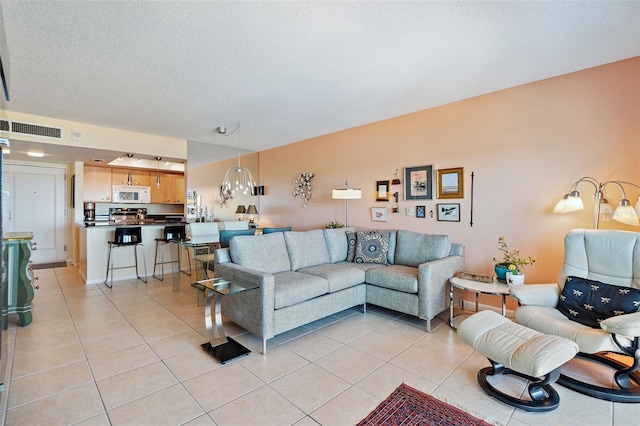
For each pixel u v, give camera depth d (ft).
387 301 10.72
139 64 8.80
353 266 12.05
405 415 5.85
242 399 6.34
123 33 7.27
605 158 9.25
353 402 6.25
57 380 6.98
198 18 6.73
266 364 7.77
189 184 19.04
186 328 9.99
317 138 18.11
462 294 11.64
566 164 9.92
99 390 6.63
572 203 8.96
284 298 8.72
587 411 5.95
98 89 10.53
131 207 23.41
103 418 5.76
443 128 12.73
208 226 16.22
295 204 19.69
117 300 12.85
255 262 10.59
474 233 11.94
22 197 19.26
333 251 13.04
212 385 6.84
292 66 9.02
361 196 15.90
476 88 10.99
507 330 6.86
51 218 20.24
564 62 9.06
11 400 6.26
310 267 11.98
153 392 6.57
